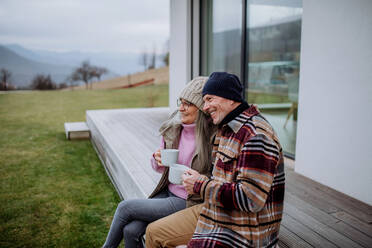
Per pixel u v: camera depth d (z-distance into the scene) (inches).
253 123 49.7
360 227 84.6
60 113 443.2
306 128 123.8
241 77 189.8
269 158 46.9
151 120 265.3
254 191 45.9
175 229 58.1
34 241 105.6
